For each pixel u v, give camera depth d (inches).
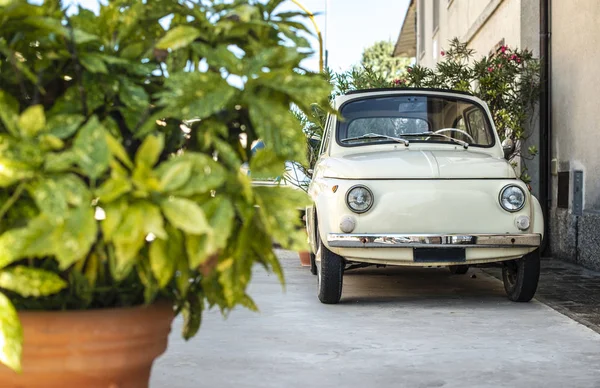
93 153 78.8
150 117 90.0
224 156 86.1
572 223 454.6
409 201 293.3
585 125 446.3
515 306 305.3
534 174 499.5
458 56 541.3
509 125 480.4
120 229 76.4
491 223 296.0
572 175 462.6
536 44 505.4
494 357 214.5
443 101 351.3
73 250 76.0
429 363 206.8
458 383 186.2
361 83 494.6
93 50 93.2
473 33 693.9
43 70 92.7
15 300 91.9
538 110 498.0
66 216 76.9
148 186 78.6
